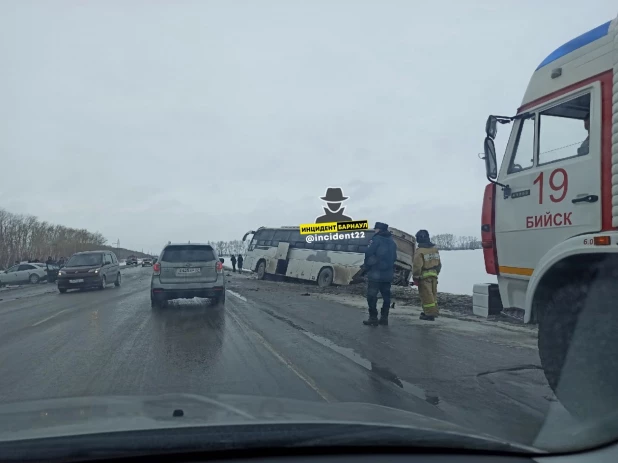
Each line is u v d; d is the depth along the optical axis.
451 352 7.73
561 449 3.10
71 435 2.37
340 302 16.08
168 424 2.55
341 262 24.98
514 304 5.59
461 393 5.45
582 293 4.40
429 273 11.24
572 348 4.45
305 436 2.46
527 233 5.32
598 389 4.19
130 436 2.35
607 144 4.45
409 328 10.21
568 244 4.48
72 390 5.70
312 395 5.39
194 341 8.70
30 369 6.87
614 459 3.12
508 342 8.58
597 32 4.73
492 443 2.64
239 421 2.63
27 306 16.31
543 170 5.13
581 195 4.68
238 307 14.13
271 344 8.42
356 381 6.00
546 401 5.08
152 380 6.10
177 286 13.16
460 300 15.72
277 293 19.86
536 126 5.30
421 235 11.47
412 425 2.76
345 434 2.50
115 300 16.91
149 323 10.96
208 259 13.47
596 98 4.61
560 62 5.08
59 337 9.52
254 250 31.86
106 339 9.09
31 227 98.38
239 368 6.69
